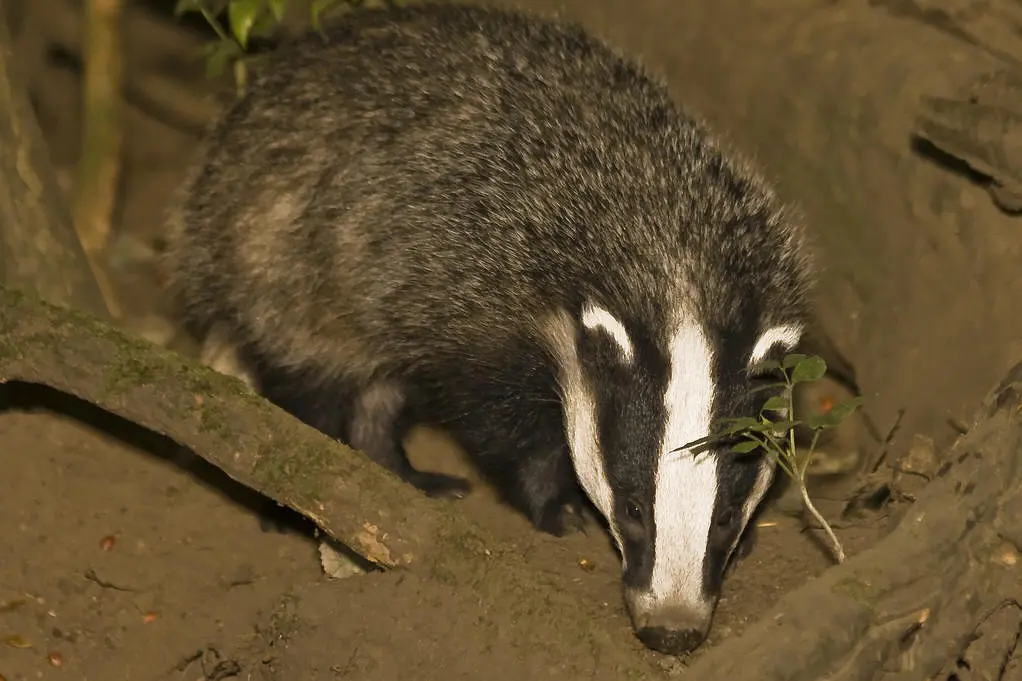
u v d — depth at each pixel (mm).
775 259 9992
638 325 9289
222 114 11922
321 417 11688
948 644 7719
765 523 10352
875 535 9891
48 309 8164
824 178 12656
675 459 8797
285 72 11289
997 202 10633
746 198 10297
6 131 11398
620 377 9141
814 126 12773
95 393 8078
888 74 12203
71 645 9766
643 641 8891
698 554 8766
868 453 11562
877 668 7320
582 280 9828
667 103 10961
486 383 10688
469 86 10688
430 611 7902
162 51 17250
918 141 11750
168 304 14180
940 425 11016
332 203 10781
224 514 10898
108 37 14320
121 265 15008
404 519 7852
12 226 11477
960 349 11125
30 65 17500
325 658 8180
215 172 11430
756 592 9523
